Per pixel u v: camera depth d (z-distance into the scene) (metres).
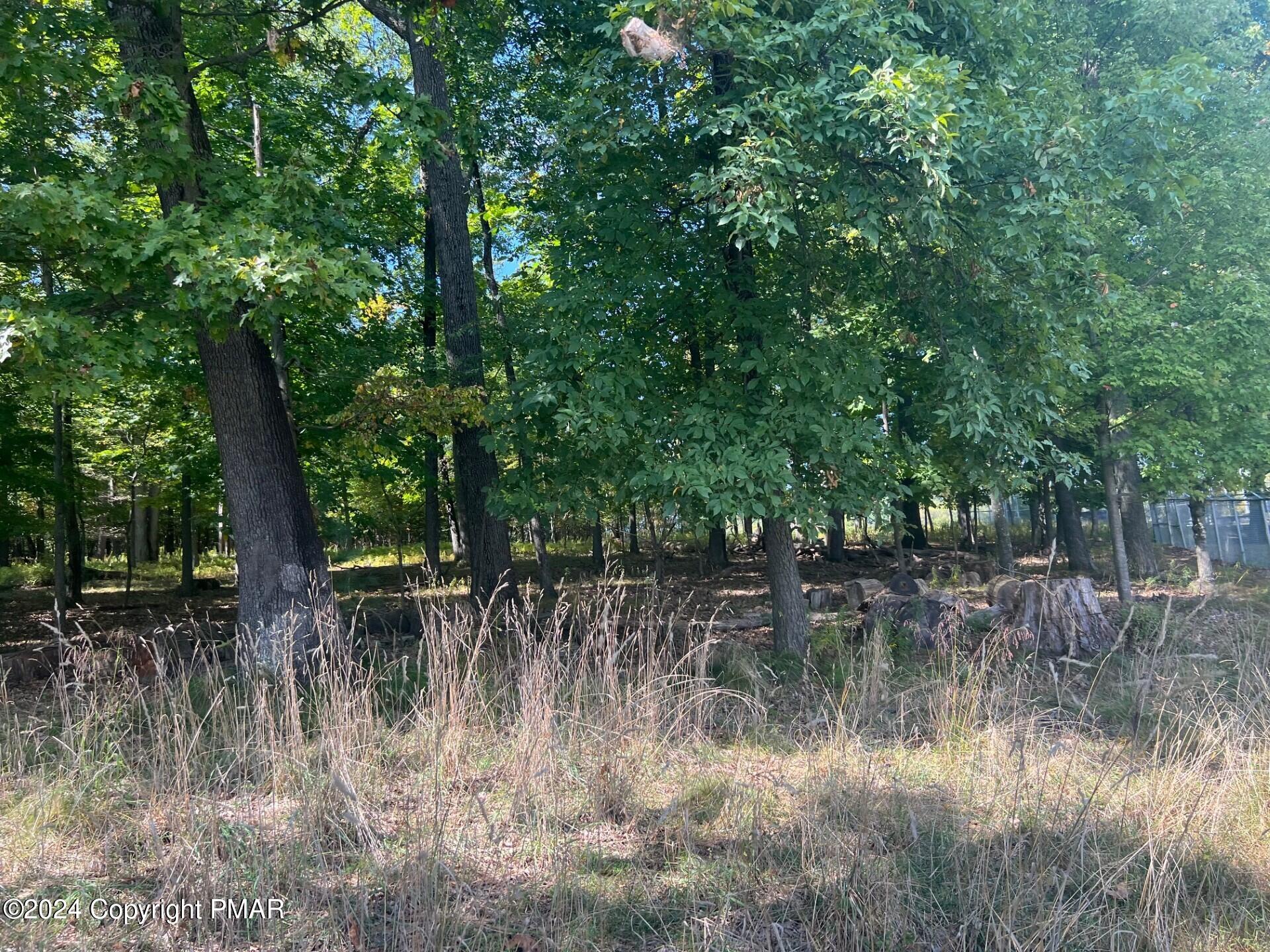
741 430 7.08
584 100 6.88
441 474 16.14
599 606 6.01
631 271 7.44
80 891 3.46
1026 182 6.29
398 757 4.79
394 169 13.36
